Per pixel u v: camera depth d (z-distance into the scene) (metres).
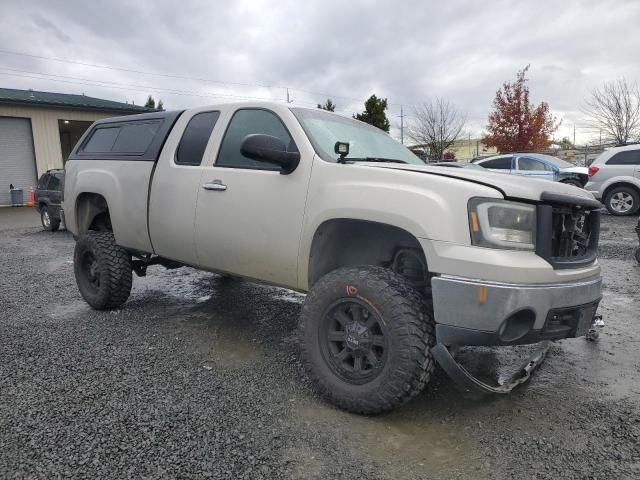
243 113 3.90
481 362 3.77
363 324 2.92
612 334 4.41
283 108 3.66
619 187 13.12
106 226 5.38
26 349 3.96
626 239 9.58
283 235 3.37
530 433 2.75
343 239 3.36
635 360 3.82
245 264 3.68
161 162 4.31
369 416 2.91
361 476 2.36
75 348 3.99
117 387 3.26
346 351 2.97
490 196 2.64
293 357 3.85
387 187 2.89
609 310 5.14
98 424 2.78
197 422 2.82
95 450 2.53
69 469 2.37
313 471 2.39
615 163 13.17
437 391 3.27
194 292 5.90
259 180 3.54
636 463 2.45
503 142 27.92
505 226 2.64
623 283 6.24
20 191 22.44
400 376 2.73
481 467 2.44
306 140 3.40
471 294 2.56
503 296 2.52
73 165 5.36
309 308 3.09
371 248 3.39
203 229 3.89
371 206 2.89
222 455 2.50
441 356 2.71
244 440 2.64
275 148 3.25
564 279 2.73
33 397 3.10
